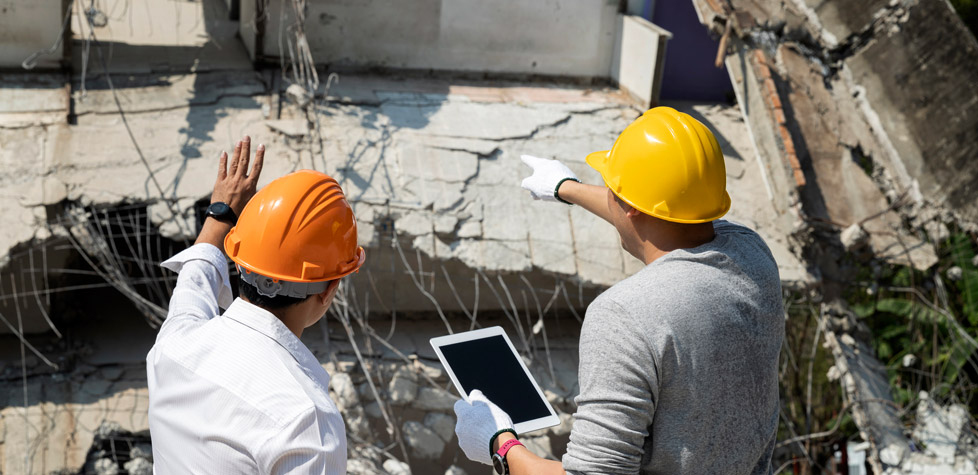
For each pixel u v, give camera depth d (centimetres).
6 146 608
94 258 636
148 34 815
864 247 679
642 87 802
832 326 678
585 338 157
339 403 601
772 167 716
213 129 661
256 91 716
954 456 666
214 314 186
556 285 691
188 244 605
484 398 188
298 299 171
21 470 547
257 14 732
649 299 152
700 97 898
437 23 789
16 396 580
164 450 166
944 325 754
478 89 800
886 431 662
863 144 750
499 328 210
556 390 666
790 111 741
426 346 667
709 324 152
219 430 157
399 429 634
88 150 618
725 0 770
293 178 179
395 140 691
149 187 601
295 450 153
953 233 729
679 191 164
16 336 624
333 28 765
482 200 664
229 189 207
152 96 688
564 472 156
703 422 153
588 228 672
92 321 651
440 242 632
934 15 792
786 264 680
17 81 675
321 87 745
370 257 645
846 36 802
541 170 215
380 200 637
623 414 150
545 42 826
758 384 160
